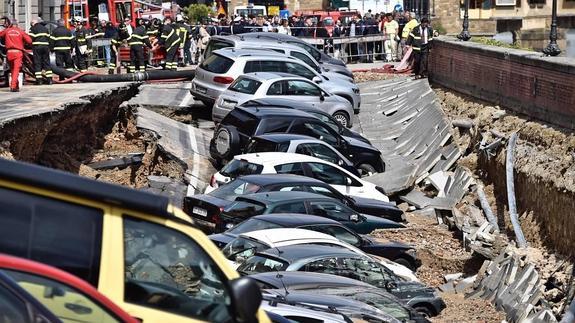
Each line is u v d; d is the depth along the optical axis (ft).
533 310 151.64
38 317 49.01
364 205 196.65
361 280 140.36
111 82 277.03
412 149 260.83
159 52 334.24
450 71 309.63
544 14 532.73
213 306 59.93
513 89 247.91
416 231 193.88
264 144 212.84
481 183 234.38
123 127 243.40
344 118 270.26
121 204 56.85
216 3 558.97
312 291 121.70
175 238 59.21
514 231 196.54
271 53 271.49
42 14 403.95
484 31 529.86
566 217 181.98
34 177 54.80
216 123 253.85
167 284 58.95
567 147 205.98
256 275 125.39
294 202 170.81
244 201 170.09
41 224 55.11
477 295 166.40
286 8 563.48
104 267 56.13
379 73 367.25
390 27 425.69
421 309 147.13
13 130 174.91
